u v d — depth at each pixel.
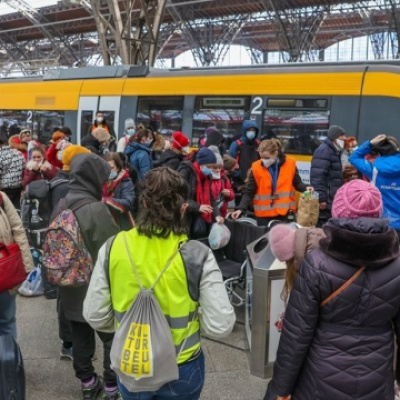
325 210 6.48
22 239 3.54
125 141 8.67
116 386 3.52
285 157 5.88
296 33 35.84
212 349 4.42
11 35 48.44
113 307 2.35
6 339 2.93
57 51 46.84
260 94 9.77
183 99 10.91
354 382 2.24
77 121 13.17
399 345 2.38
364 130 8.67
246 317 4.50
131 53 21.33
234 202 7.49
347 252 2.21
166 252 2.28
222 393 3.73
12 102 15.23
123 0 25.66
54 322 4.95
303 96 9.27
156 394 2.32
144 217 2.31
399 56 34.28
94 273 2.39
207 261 2.30
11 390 2.82
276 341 3.77
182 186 2.34
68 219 3.29
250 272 4.14
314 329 2.31
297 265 2.64
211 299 2.28
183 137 5.80
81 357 3.54
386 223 2.24
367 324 2.26
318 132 9.12
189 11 37.41
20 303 5.41
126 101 12.00
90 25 40.69
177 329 2.27
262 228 5.04
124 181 5.17
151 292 2.23
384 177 4.92
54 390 3.77
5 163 7.19
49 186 5.29
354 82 8.80
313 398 2.31
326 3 32.69
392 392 2.36
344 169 6.75
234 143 8.12
